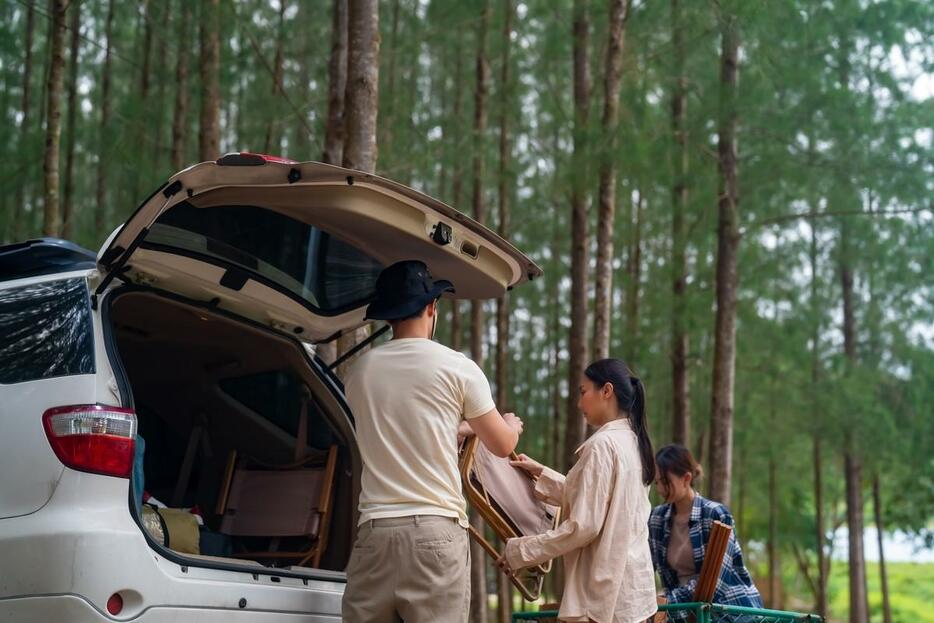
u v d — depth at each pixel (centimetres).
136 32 1708
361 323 455
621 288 1883
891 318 2027
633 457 392
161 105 1509
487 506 403
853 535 2216
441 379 345
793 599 3847
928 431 1986
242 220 378
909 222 1518
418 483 335
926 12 1355
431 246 376
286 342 443
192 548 388
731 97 1281
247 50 1410
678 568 496
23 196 1520
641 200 1753
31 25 1527
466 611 338
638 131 1174
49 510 310
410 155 1470
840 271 2077
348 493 442
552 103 1567
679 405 1484
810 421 1948
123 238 349
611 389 403
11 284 368
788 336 1906
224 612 334
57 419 318
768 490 2761
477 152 1541
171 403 491
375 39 686
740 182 1395
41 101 1538
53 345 339
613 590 379
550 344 2420
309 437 462
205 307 409
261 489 454
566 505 393
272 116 1440
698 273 1590
